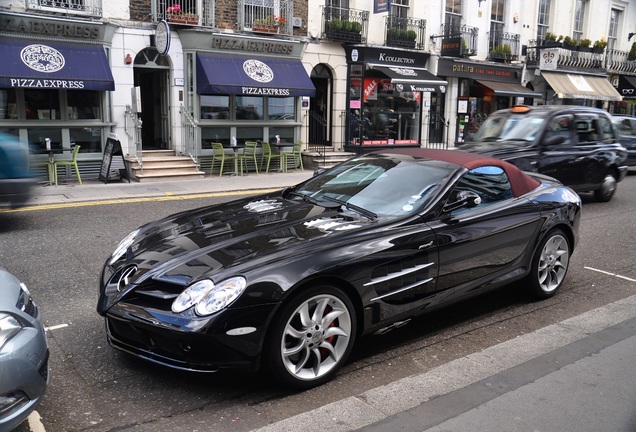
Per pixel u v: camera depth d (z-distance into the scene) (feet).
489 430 10.41
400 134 66.69
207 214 15.23
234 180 47.24
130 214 31.17
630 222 30.96
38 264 20.95
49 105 43.47
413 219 13.94
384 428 10.44
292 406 11.29
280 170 54.19
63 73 41.50
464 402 11.45
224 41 50.03
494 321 16.20
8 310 9.58
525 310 17.11
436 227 14.11
